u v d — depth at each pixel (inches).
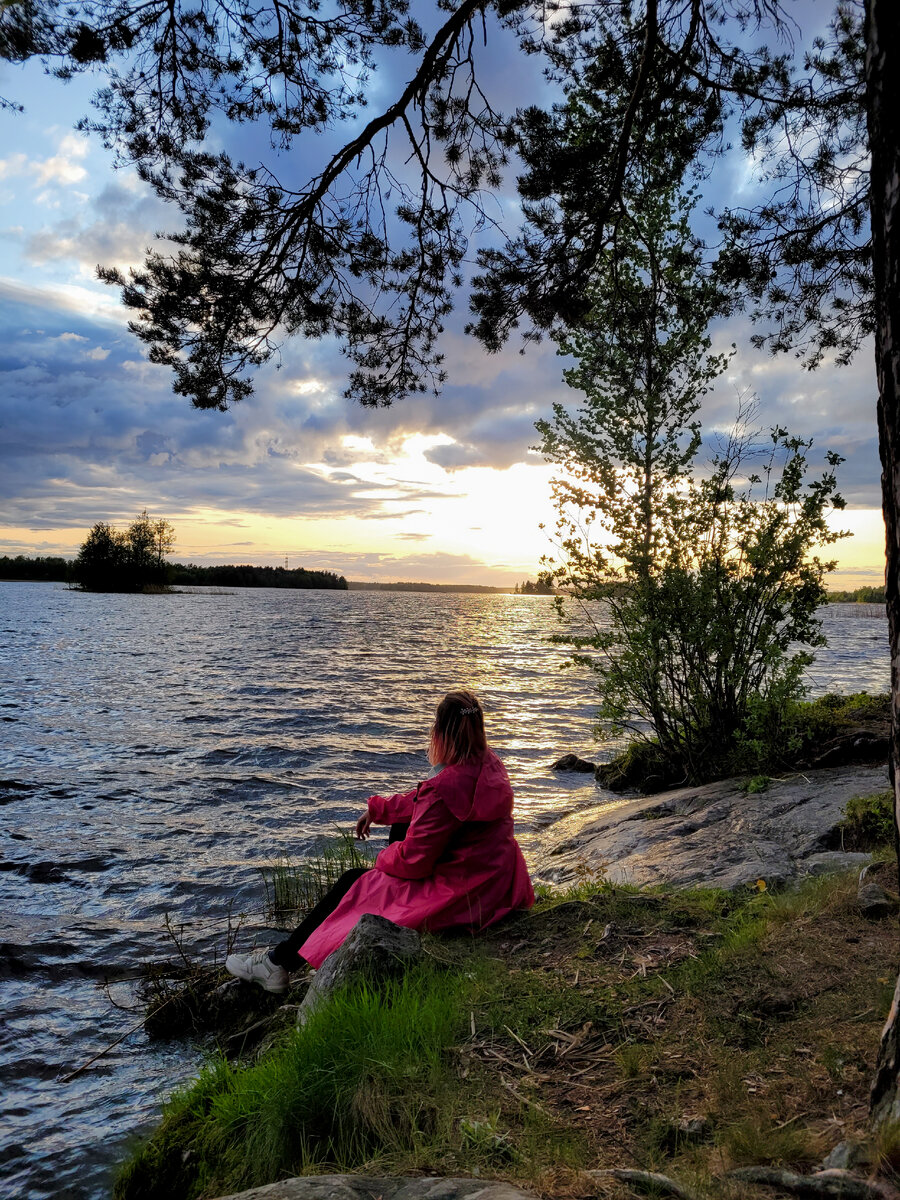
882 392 83.0
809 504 320.8
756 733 327.9
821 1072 95.0
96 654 1161.4
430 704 771.4
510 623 3196.4
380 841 321.7
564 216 239.1
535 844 329.1
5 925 229.9
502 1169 86.1
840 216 237.8
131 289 228.8
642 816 299.7
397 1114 99.3
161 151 220.1
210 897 254.5
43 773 427.5
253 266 236.4
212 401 249.9
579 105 242.5
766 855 213.9
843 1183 71.6
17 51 192.5
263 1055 130.3
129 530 5191.9
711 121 235.0
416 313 261.3
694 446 333.1
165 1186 109.6
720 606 341.7
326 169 223.8
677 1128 89.0
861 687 808.3
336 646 1581.0
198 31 209.5
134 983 195.6
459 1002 124.6
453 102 230.7
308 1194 78.0
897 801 85.7
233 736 555.2
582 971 134.6
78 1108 145.4
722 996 118.6
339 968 132.8
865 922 138.3
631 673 351.6
